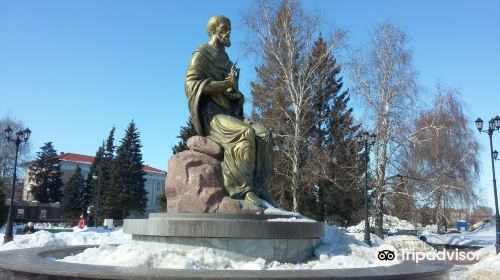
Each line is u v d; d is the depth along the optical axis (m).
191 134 36.91
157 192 82.50
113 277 6.34
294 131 28.89
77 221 49.75
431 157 26.48
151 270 6.69
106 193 57.84
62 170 76.88
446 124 26.52
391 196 28.92
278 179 30.36
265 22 27.91
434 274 7.45
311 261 8.93
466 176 26.86
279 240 8.88
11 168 58.06
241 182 10.19
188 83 11.08
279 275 6.41
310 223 9.31
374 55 27.28
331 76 36.38
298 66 28.38
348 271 6.98
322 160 30.38
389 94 26.64
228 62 11.82
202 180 9.97
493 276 12.45
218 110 11.12
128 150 59.94
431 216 27.86
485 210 30.16
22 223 45.91
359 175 30.02
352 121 34.78
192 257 8.24
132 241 9.89
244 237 8.64
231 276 6.25
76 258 8.65
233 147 10.34
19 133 24.91
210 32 11.87
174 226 8.80
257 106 30.19
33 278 6.86
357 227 33.62
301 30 28.08
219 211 9.77
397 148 26.61
